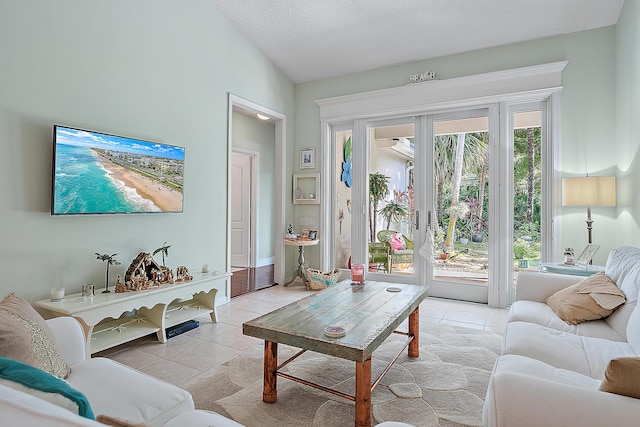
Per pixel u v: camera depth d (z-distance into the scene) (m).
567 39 3.67
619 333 1.92
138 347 2.77
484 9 3.52
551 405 1.00
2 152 2.31
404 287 2.79
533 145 3.88
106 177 2.80
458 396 2.03
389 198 4.66
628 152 3.05
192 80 3.65
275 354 1.97
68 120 2.64
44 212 2.53
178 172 3.41
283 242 5.05
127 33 3.04
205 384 2.17
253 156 6.41
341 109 4.88
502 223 3.95
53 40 2.55
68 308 2.29
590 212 3.36
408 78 4.48
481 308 3.90
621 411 0.95
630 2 2.98
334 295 2.55
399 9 3.67
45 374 0.82
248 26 4.18
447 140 4.32
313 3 3.74
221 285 3.64
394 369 2.37
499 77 3.93
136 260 2.87
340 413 1.87
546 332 1.89
